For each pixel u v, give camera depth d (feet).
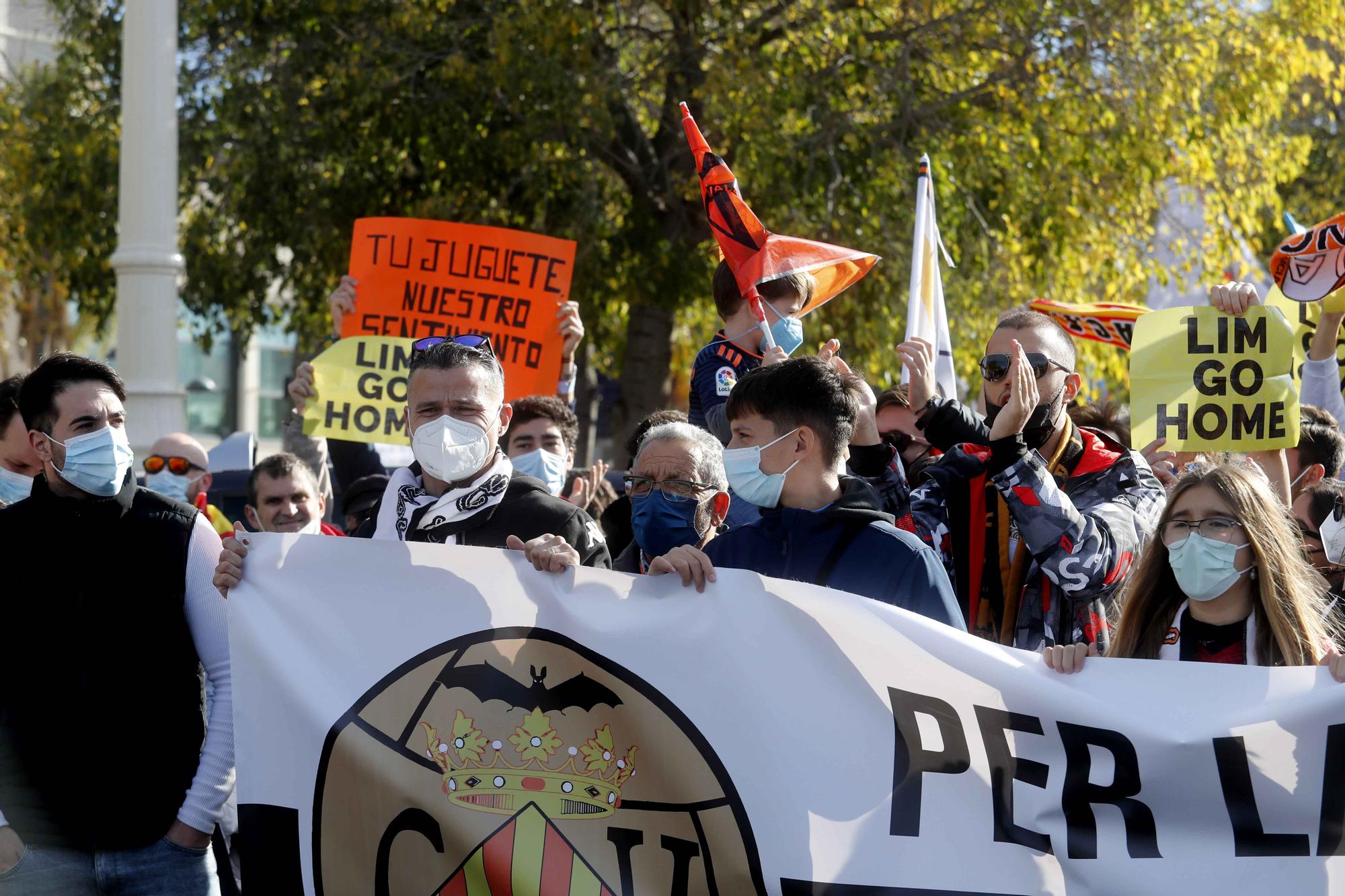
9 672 10.41
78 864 10.36
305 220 40.57
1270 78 39.99
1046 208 39.19
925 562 9.88
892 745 9.32
